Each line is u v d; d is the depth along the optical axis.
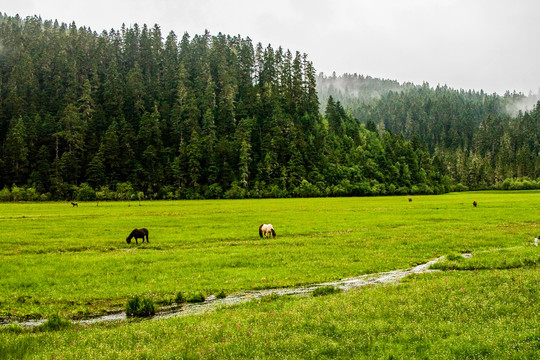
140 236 35.97
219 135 171.12
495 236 35.84
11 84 175.75
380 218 55.72
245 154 151.12
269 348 10.64
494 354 9.42
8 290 19.97
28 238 38.41
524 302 13.61
